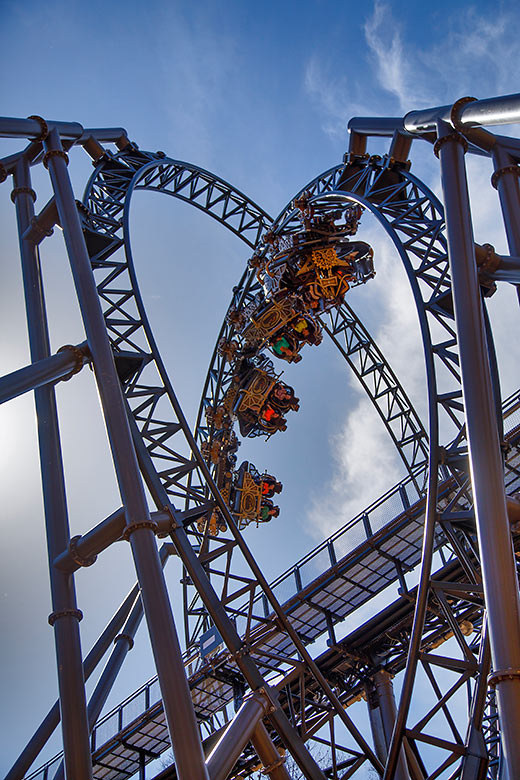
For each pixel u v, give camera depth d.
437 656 15.49
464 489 16.30
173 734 12.46
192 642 24.80
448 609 15.77
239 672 23.02
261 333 24.11
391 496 21.27
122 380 20.03
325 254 22.28
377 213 19.48
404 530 20.77
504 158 15.91
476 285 13.92
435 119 16.62
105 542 15.08
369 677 21.97
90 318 16.67
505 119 14.15
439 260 18.47
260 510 26.70
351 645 21.75
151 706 24.03
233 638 15.80
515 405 20.44
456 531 18.44
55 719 17.44
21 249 19.91
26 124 19.98
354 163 22.33
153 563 14.04
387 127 20.73
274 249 23.08
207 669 22.47
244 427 26.56
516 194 15.66
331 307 23.31
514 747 10.77
